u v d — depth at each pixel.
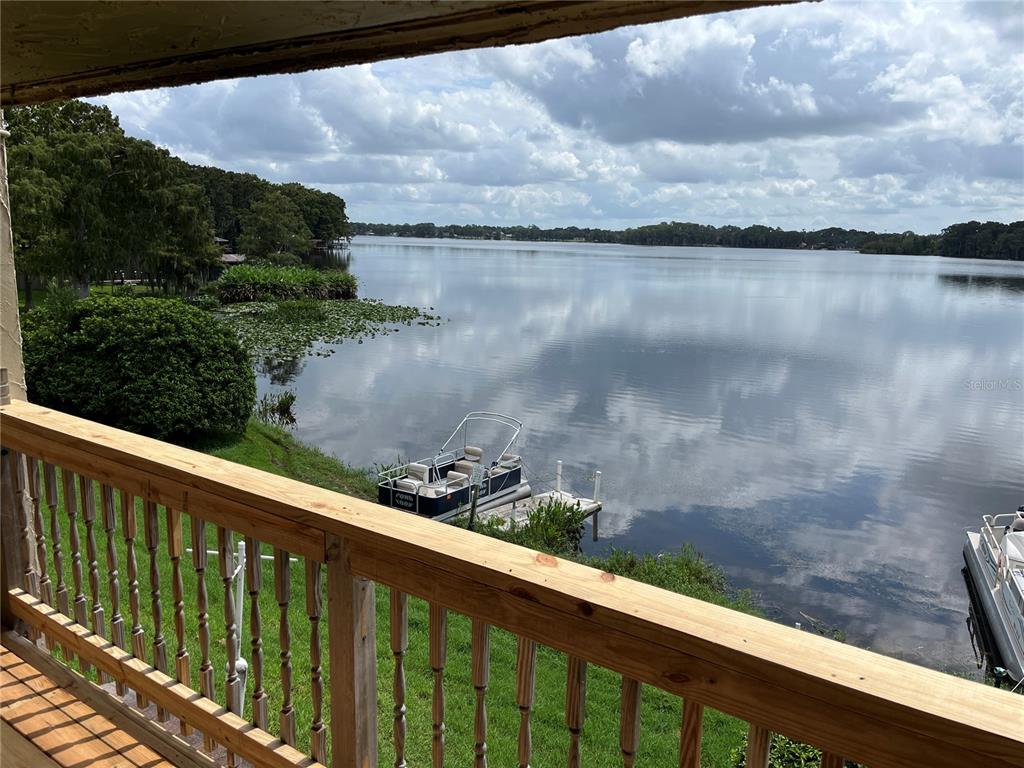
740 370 30.31
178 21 0.82
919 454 19.67
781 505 15.15
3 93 1.25
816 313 54.66
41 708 1.84
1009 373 32.03
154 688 1.76
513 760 3.82
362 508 1.35
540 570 1.08
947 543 13.77
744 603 10.50
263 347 26.86
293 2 0.72
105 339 11.44
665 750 4.28
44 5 0.79
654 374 28.41
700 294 67.81
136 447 1.75
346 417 18.84
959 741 0.72
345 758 1.40
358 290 54.44
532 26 0.71
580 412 21.84
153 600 1.77
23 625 2.22
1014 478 17.89
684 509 14.40
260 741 1.53
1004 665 9.50
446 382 24.25
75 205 32.91
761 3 0.60
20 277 35.12
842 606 11.01
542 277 83.00
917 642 10.15
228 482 1.50
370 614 1.36
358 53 0.86
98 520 5.41
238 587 2.37
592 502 13.62
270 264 57.56
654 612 0.95
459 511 12.19
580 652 1.01
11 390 2.24
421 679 4.69
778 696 0.84
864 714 0.78
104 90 1.18
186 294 38.94
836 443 20.39
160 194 36.03
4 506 2.17
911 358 35.25
